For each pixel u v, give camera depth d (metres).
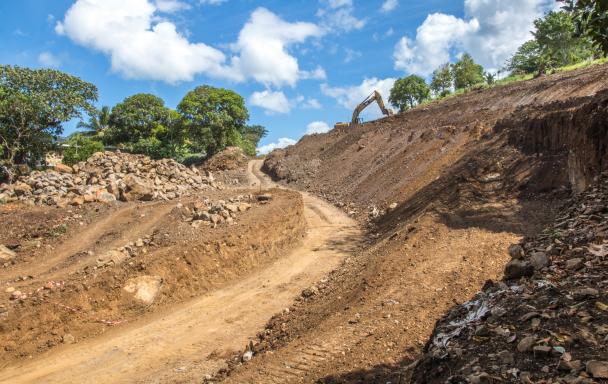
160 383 11.25
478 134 28.70
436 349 5.54
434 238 14.95
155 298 15.85
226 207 22.41
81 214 22.17
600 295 5.25
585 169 14.69
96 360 12.59
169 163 32.66
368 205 31.05
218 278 18.12
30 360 12.70
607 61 38.22
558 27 46.00
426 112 45.22
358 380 7.95
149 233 19.73
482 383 4.40
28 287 14.92
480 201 17.91
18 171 37.84
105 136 59.41
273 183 51.00
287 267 19.88
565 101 24.23
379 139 44.91
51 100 40.78
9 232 20.02
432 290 11.46
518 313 5.48
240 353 12.38
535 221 14.84
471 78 62.81
